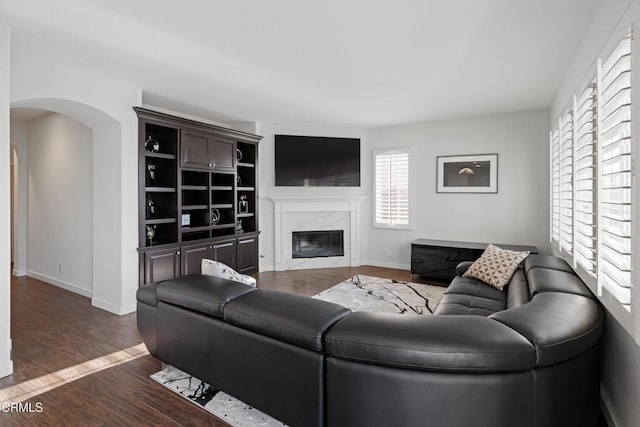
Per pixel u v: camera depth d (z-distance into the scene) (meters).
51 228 4.88
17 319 3.55
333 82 3.72
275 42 2.76
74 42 2.75
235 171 5.15
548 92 4.05
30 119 5.18
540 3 2.21
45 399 2.14
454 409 1.31
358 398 1.44
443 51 2.93
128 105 3.71
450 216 5.51
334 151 6.04
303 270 5.88
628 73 1.62
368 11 2.30
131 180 3.74
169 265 4.17
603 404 2.06
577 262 2.71
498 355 1.28
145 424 1.90
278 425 1.88
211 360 2.01
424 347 1.32
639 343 1.43
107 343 2.98
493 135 5.16
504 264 3.32
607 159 1.87
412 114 5.13
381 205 6.08
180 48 2.86
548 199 4.82
